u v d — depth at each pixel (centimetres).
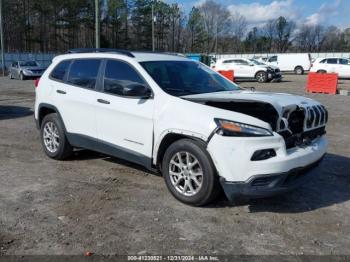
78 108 624
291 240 411
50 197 517
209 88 567
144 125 528
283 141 449
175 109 492
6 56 5259
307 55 4325
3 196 519
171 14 9344
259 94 523
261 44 10369
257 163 433
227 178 445
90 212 471
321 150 504
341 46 9731
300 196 531
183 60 615
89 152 737
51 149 695
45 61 5778
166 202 502
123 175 607
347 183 585
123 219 453
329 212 482
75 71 650
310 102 510
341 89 2295
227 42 9912
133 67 557
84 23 7362
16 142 825
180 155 490
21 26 7244
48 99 680
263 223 449
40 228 429
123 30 8038
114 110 564
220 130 445
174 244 398
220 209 483
